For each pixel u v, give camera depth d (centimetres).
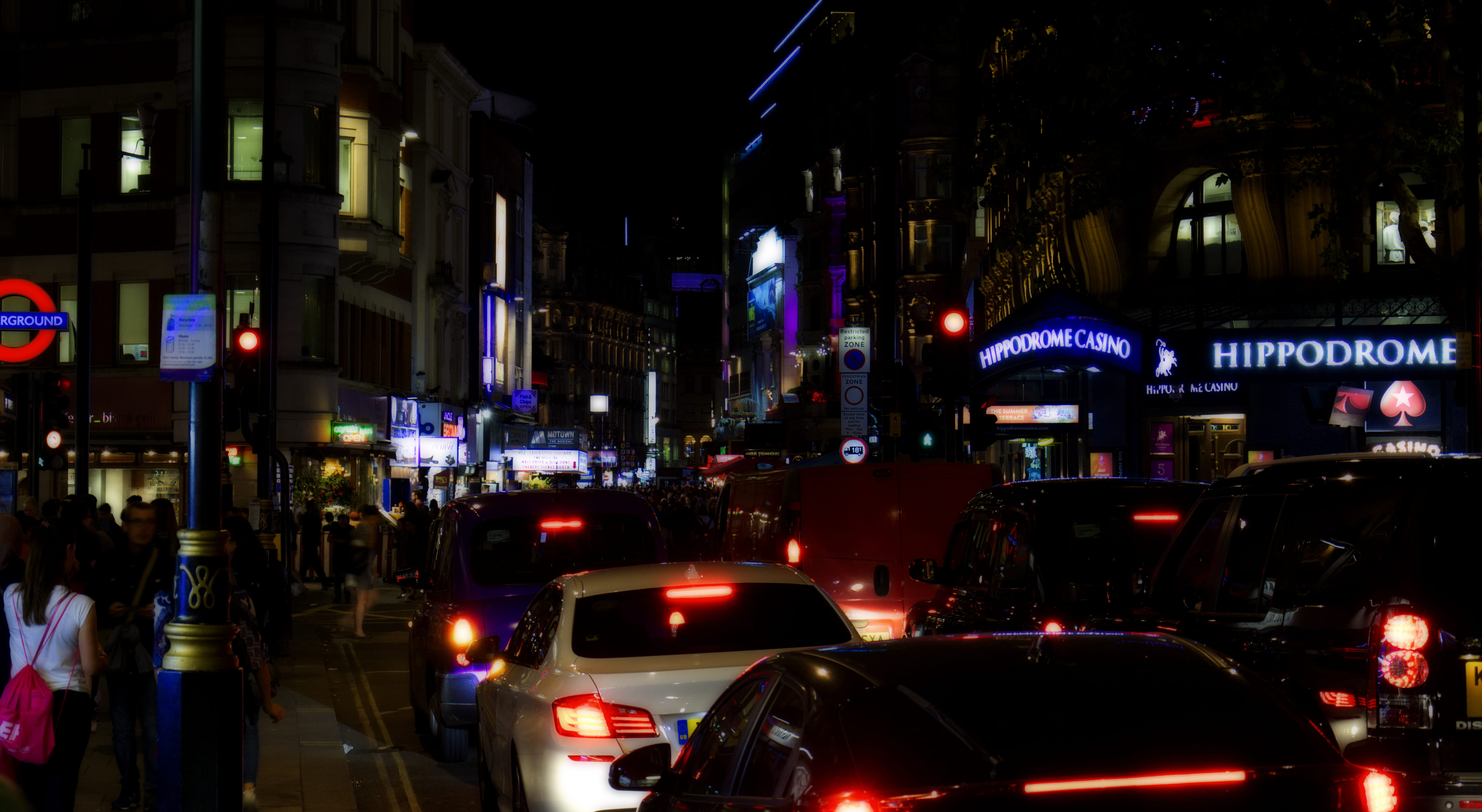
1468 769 643
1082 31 1936
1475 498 667
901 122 7112
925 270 7006
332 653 2302
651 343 19638
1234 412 2958
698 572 888
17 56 4556
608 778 673
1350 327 2706
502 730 894
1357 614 678
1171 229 3161
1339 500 721
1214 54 1839
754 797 454
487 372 7369
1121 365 2664
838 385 8631
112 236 4472
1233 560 805
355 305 4938
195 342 854
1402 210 1878
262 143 2930
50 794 844
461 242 6800
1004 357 2727
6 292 4356
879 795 384
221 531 840
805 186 9556
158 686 827
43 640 836
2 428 2314
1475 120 1778
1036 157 2059
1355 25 1838
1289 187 2831
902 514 1503
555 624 861
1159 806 384
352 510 4184
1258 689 441
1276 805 391
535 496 1309
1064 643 470
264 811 1070
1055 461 3906
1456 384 1839
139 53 4500
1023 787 381
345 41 4772
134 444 4416
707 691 784
